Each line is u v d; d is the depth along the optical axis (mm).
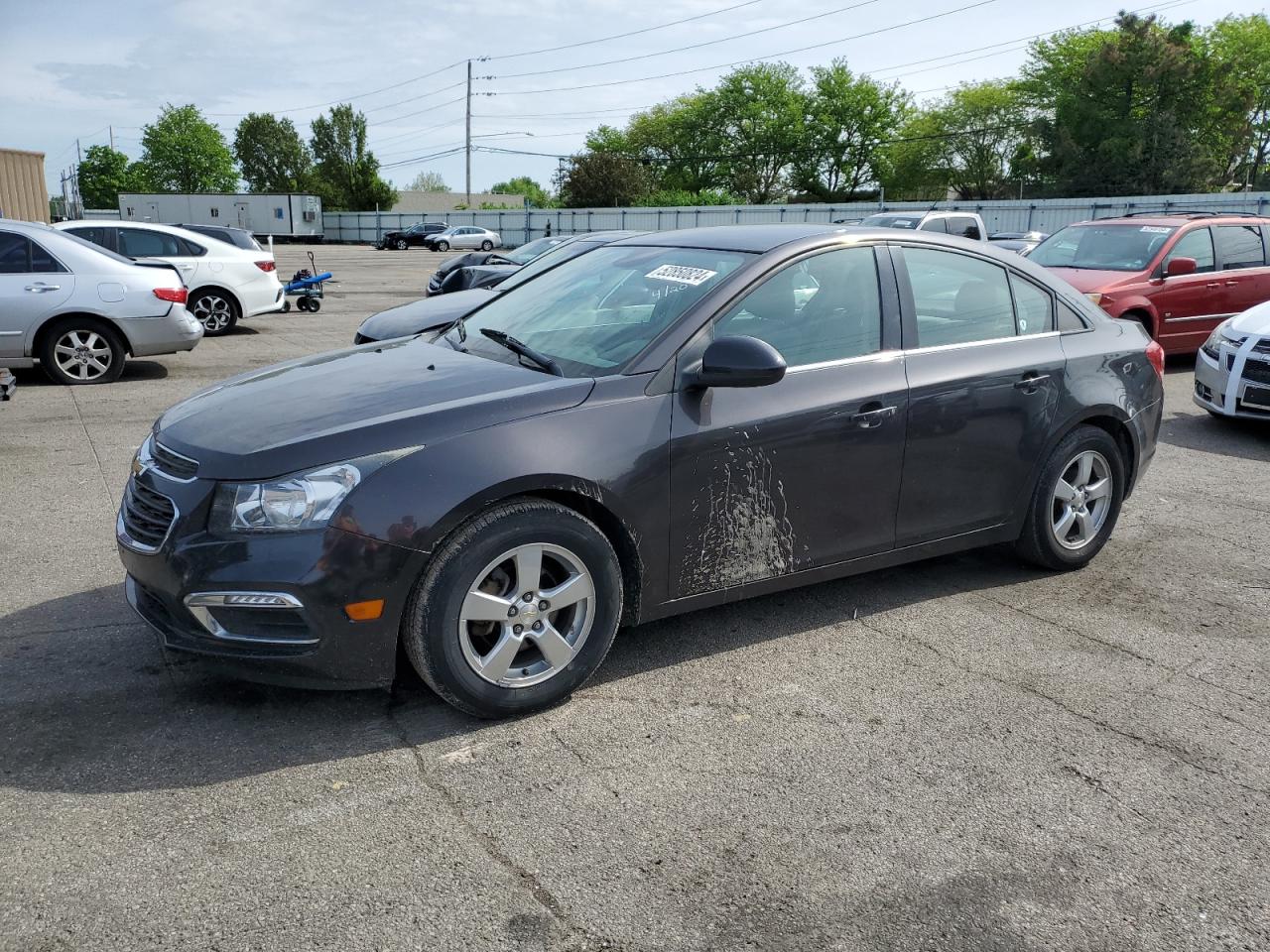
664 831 2688
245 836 2611
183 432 3262
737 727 3254
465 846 2598
